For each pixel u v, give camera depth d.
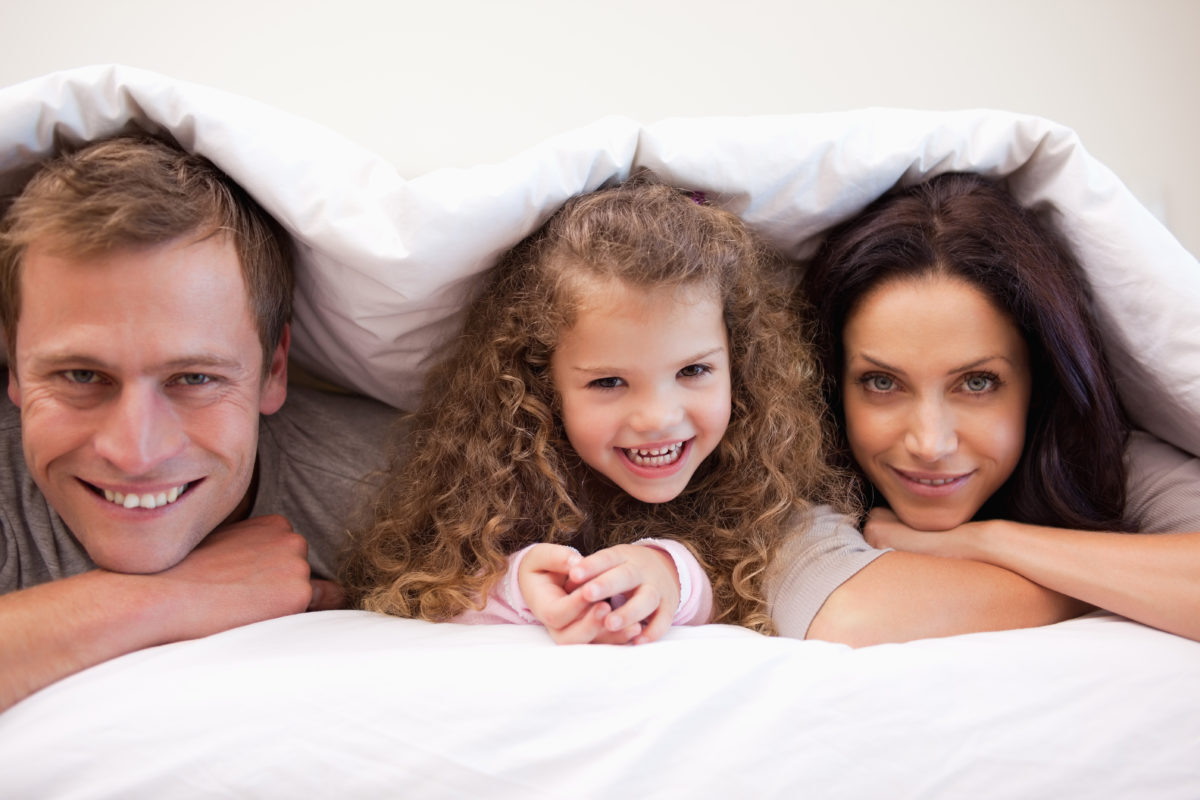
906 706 0.55
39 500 0.74
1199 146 1.15
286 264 0.75
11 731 0.54
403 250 0.69
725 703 0.55
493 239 0.71
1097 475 0.80
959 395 0.76
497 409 0.76
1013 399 0.76
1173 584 0.66
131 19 1.03
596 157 0.72
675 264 0.66
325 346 0.84
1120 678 0.58
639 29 1.10
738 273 0.73
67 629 0.61
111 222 0.61
